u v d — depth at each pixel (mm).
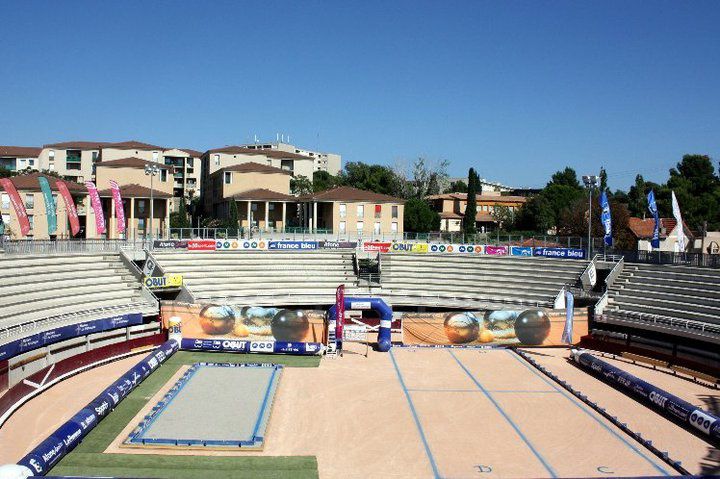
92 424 27078
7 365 30062
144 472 22891
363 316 53844
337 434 27531
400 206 82938
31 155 121812
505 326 46312
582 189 134625
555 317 46469
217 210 96562
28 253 45781
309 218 84875
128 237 76812
